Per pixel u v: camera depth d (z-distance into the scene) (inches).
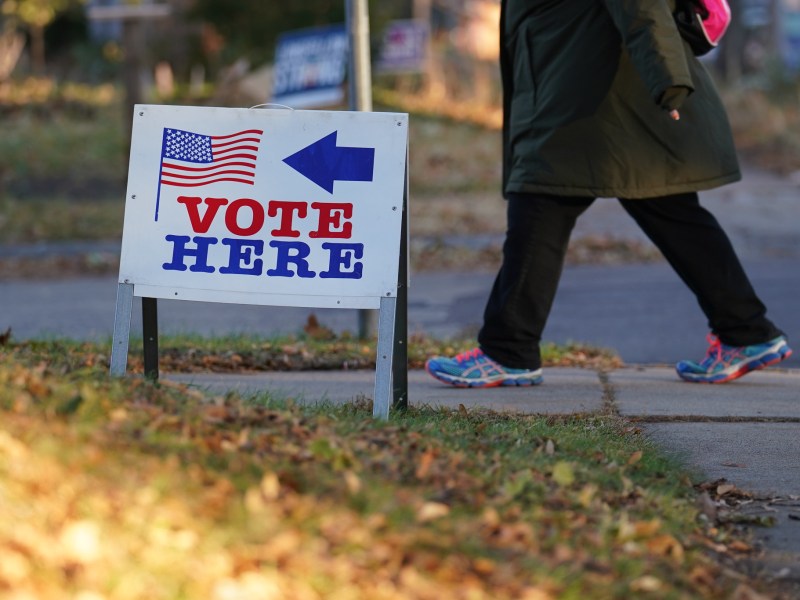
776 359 446.9
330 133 338.0
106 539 201.5
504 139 440.5
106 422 251.6
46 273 930.1
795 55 2546.8
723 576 240.5
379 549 208.1
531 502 256.5
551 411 385.4
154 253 343.3
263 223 339.0
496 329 430.3
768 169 1530.5
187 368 486.0
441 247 994.1
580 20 404.8
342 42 1092.5
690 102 411.5
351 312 743.1
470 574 208.8
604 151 403.5
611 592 214.7
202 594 192.1
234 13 1568.7
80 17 2156.7
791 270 878.4
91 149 1405.0
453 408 379.9
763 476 316.8
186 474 228.2
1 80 1795.0
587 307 741.9
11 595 184.1
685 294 781.9
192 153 342.3
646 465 307.0
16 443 225.1
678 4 410.6
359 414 335.0
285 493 228.8
